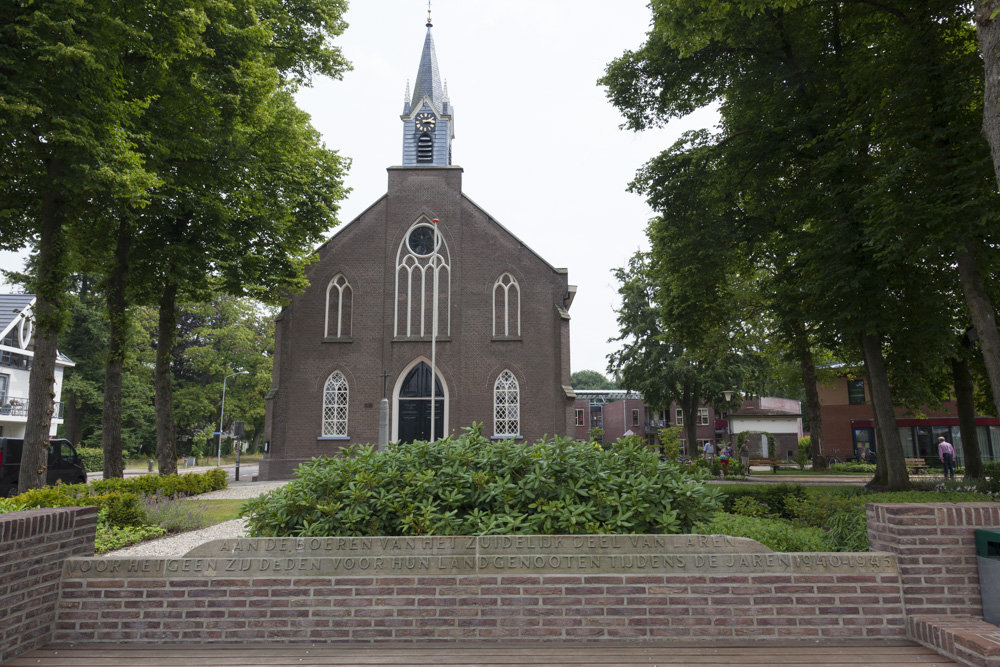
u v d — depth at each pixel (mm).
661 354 36594
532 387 28797
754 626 4688
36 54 11719
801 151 16828
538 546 4965
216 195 18703
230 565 4832
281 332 28969
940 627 4344
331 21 20359
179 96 15430
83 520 5211
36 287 14531
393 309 29531
